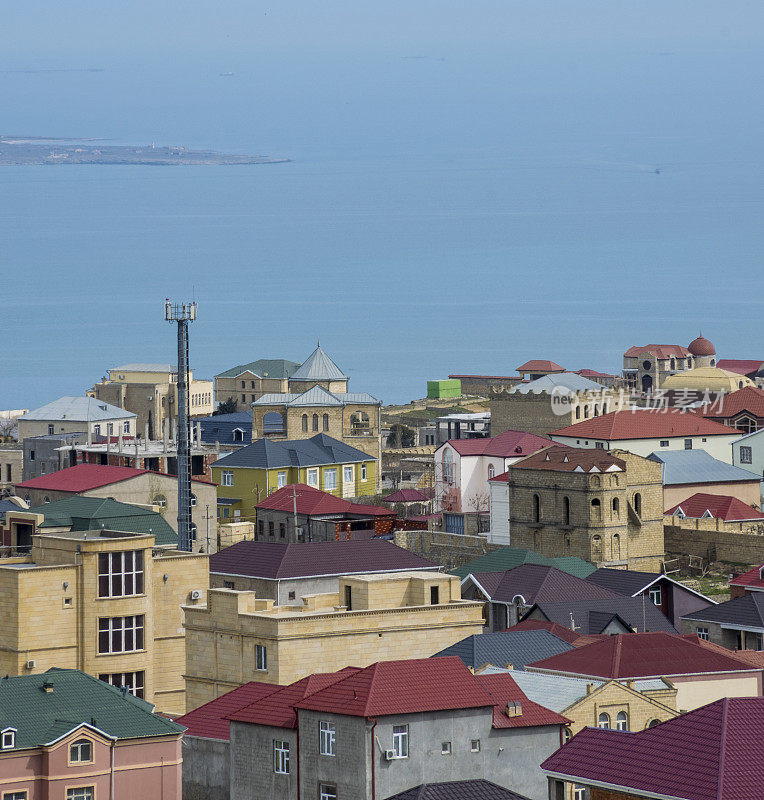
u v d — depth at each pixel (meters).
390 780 150.38
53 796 153.75
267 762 157.38
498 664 187.50
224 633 196.00
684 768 120.50
